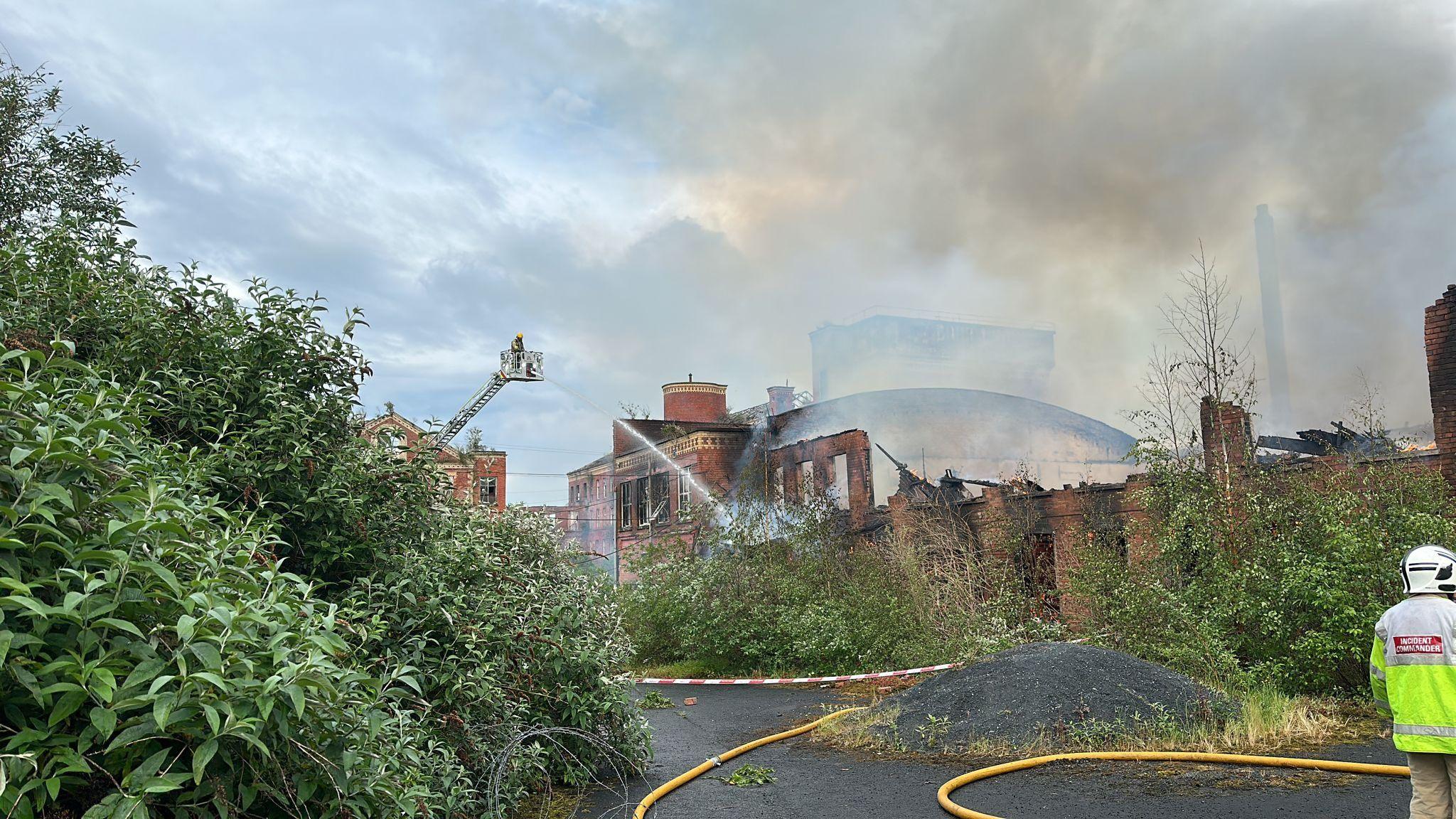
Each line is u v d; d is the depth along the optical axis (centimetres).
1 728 269
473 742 580
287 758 347
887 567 1530
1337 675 1005
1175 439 1275
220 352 578
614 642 795
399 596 581
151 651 298
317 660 328
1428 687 423
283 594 361
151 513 319
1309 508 1099
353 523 580
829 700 1237
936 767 765
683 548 1850
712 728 1055
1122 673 905
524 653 668
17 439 309
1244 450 1201
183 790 320
